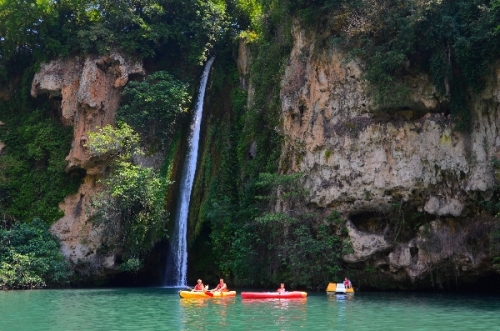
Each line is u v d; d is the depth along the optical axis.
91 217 32.38
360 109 26.44
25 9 34.53
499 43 22.52
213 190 32.38
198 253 32.81
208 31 37.66
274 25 33.28
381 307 19.00
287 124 29.03
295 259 26.08
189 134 36.31
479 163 23.62
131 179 31.12
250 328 14.39
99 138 32.06
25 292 27.23
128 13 35.72
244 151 32.81
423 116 25.23
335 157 26.92
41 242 31.23
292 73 29.42
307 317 16.52
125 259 31.61
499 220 23.11
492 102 23.53
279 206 28.58
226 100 37.25
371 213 26.66
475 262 23.67
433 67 24.12
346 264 26.34
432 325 14.77
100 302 21.78
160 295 25.27
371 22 26.05
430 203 24.72
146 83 34.69
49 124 35.66
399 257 25.11
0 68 37.47
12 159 35.19
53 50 34.97
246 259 28.47
